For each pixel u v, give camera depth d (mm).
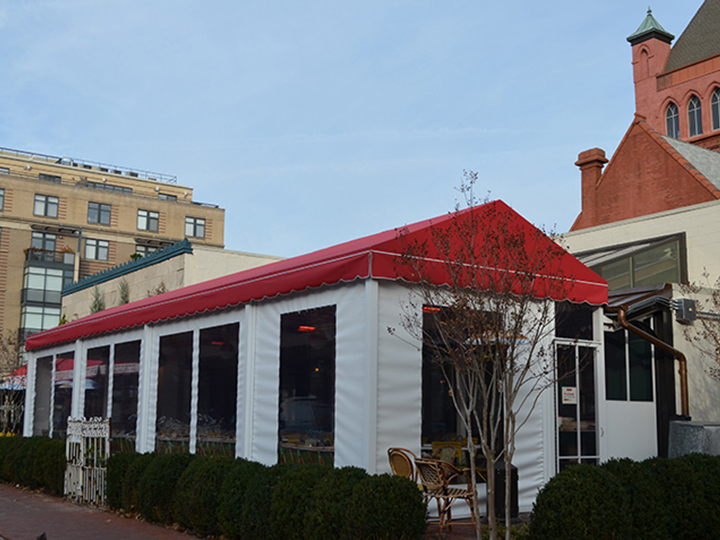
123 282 26375
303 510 8156
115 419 16031
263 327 11383
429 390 9805
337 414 9531
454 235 9594
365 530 7535
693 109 47875
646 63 50875
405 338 9484
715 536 8898
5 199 65438
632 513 8000
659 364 13336
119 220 70938
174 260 23172
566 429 11266
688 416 13023
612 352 12773
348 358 9484
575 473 7891
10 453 16641
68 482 13828
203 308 12633
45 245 66812
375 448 9039
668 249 18766
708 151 30938
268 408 11016
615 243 20812
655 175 28969
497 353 7758
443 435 9891
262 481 8914
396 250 9375
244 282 11625
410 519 7719
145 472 11203
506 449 7676
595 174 31469
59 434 19062
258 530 8711
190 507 9898
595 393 11742
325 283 9828
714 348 13883
